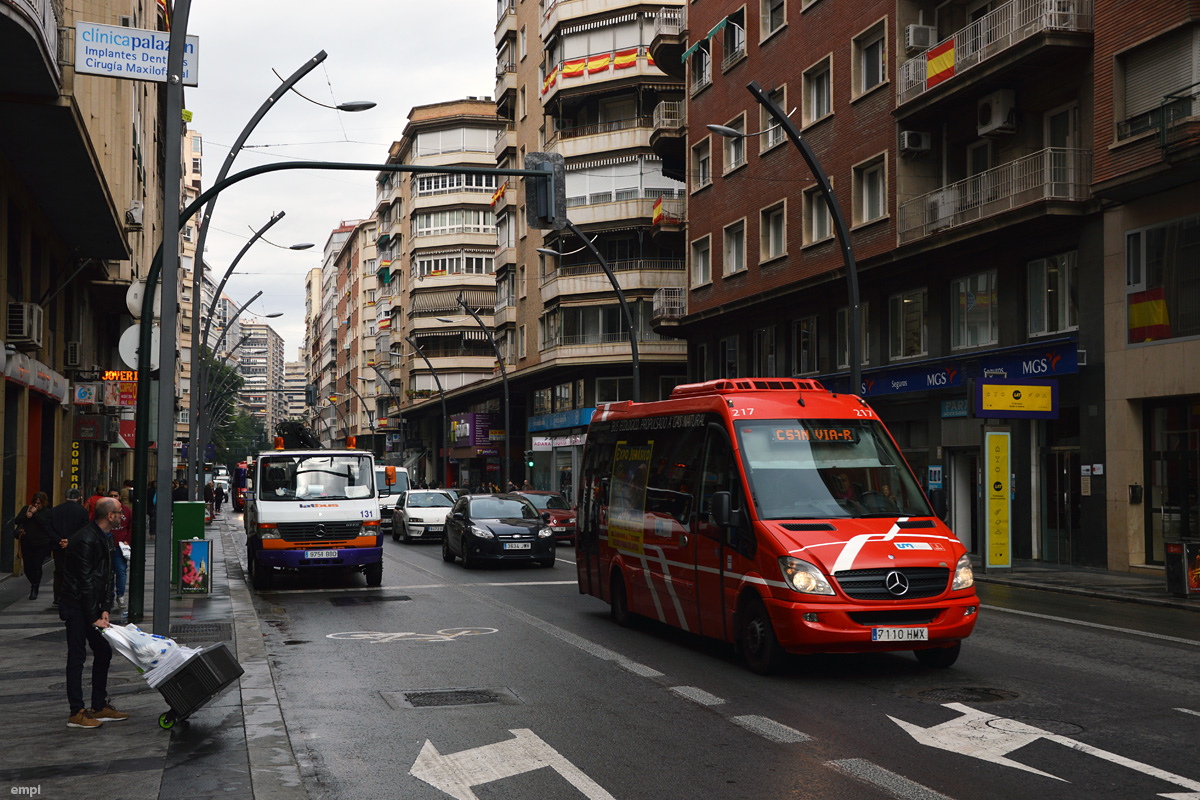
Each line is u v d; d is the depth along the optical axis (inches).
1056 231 893.2
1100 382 841.5
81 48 427.8
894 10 1087.0
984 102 971.3
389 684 376.2
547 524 916.0
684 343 1791.3
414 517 1294.3
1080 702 327.0
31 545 668.7
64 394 1040.2
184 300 4301.2
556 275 1888.5
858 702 332.8
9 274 873.5
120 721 308.0
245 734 291.9
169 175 438.3
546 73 2010.3
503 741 288.8
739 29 1427.2
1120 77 818.8
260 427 6368.1
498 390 2409.0
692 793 237.3
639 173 1830.7
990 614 556.4
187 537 674.2
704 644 464.8
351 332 4874.5
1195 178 757.9
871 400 1144.8
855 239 1154.0
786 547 373.7
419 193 3070.9
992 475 818.2
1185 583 613.0
